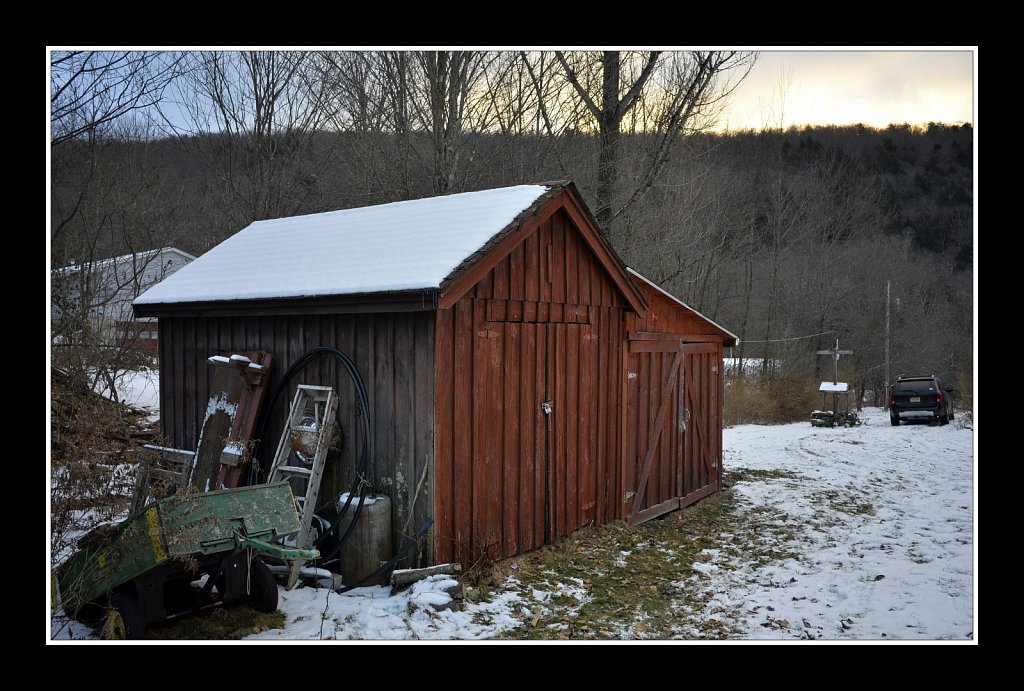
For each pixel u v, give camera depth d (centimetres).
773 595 726
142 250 1647
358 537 693
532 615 643
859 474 1457
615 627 633
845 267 3819
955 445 1830
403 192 1841
